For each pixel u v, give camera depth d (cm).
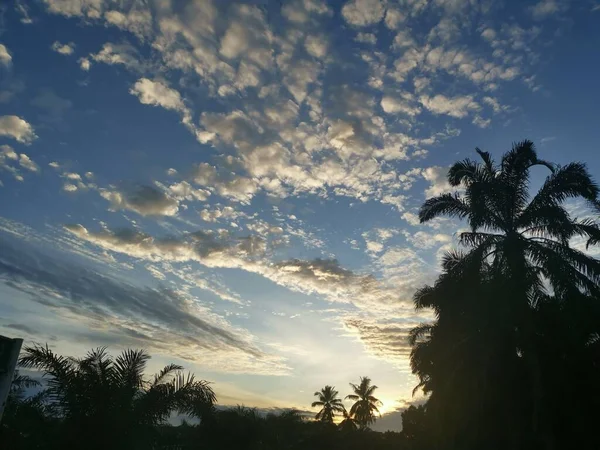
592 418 1667
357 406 6788
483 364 1788
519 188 2003
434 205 2100
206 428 2541
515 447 1711
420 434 2867
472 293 1906
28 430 1430
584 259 1783
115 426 1447
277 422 3306
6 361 456
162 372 1570
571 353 1731
